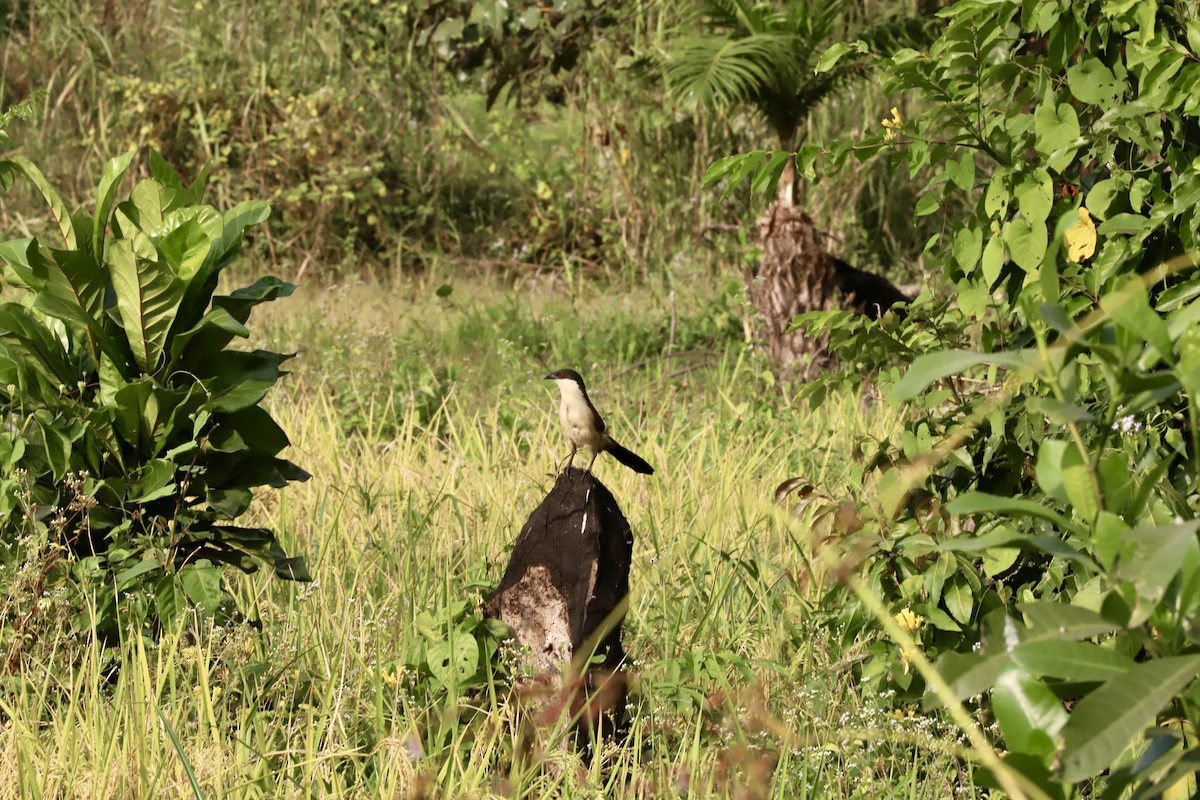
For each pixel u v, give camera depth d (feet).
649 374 73.82
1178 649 13.52
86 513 31.45
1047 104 27.35
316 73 113.70
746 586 36.06
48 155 105.40
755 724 28.66
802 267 71.05
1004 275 29.45
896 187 100.53
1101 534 13.16
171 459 31.37
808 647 31.83
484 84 118.01
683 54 77.71
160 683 27.48
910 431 30.58
